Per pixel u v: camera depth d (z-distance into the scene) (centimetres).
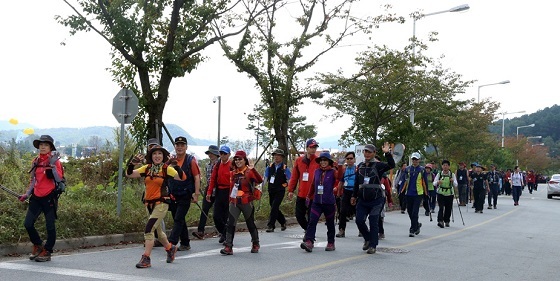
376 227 1113
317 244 1240
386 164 1120
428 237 1448
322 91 2212
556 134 13875
